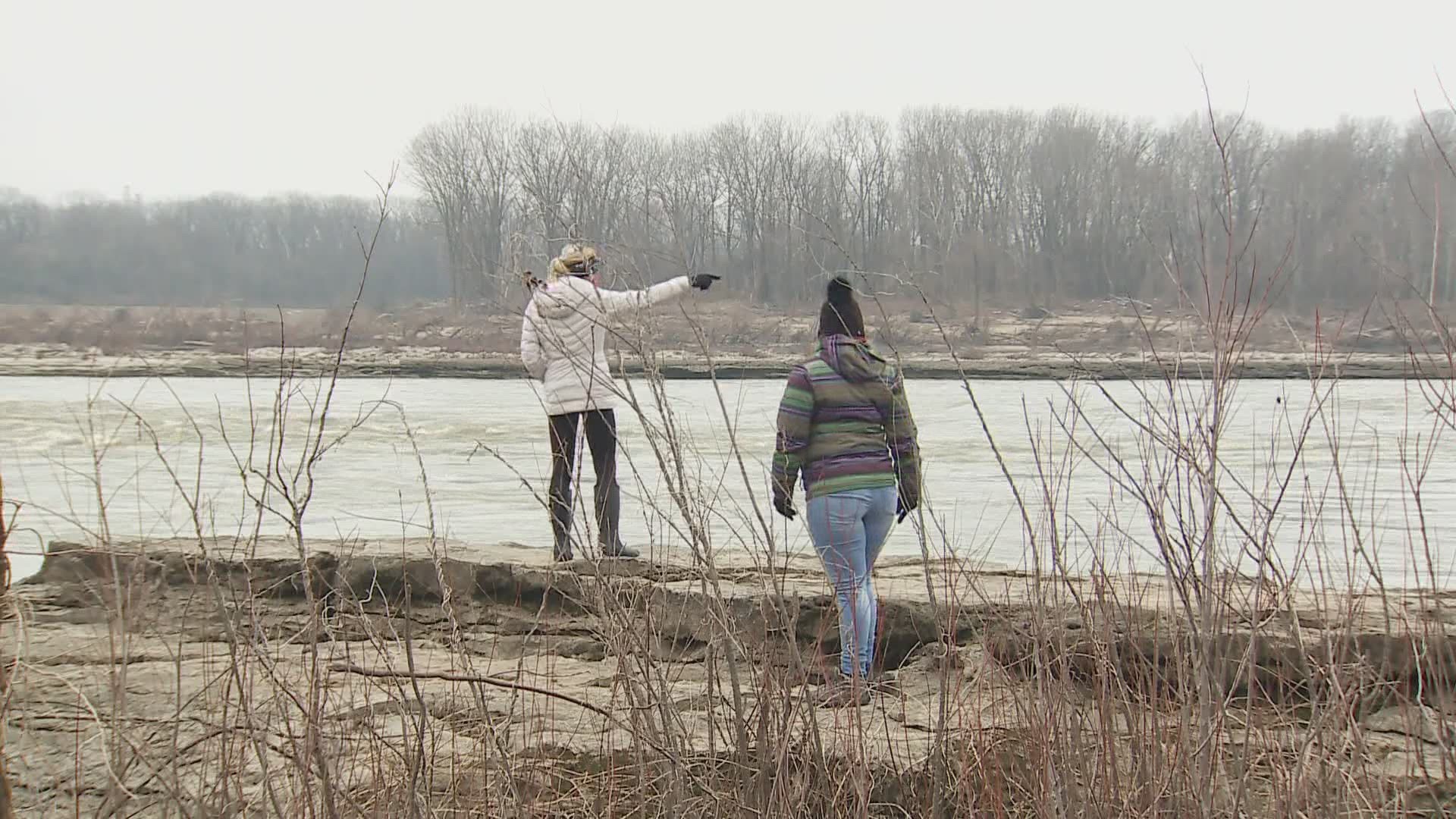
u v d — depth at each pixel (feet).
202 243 524.11
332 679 66.74
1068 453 54.75
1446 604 68.64
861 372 72.95
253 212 520.42
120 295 411.34
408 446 270.46
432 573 95.14
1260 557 49.52
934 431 319.47
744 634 60.70
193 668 68.64
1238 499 148.77
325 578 94.63
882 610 82.28
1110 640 53.31
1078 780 50.88
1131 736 51.16
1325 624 55.16
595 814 55.47
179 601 80.94
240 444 248.52
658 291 73.87
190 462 212.43
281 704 51.93
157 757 55.26
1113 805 49.78
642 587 60.44
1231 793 49.52
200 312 122.11
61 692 64.54
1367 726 60.29
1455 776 51.49
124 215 583.58
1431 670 53.52
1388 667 54.70
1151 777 49.88
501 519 165.27
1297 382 324.39
